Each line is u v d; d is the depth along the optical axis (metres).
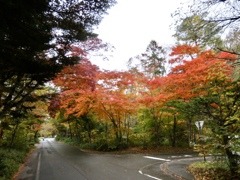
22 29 5.59
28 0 5.04
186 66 13.11
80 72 11.35
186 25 5.20
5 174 9.47
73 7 6.49
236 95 8.26
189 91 12.22
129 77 18.73
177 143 23.14
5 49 5.79
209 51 8.47
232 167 7.81
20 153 16.64
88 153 21.30
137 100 18.19
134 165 12.73
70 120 30.33
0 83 8.53
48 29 6.74
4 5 4.59
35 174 10.70
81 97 18.05
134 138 23.23
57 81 12.32
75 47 11.04
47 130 73.12
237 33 5.43
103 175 9.89
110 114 21.02
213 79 8.70
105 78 18.30
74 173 10.60
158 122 22.53
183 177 8.84
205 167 9.52
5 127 13.66
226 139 7.89
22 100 9.46
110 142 22.62
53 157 18.34
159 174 9.76
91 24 7.50
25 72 6.98
